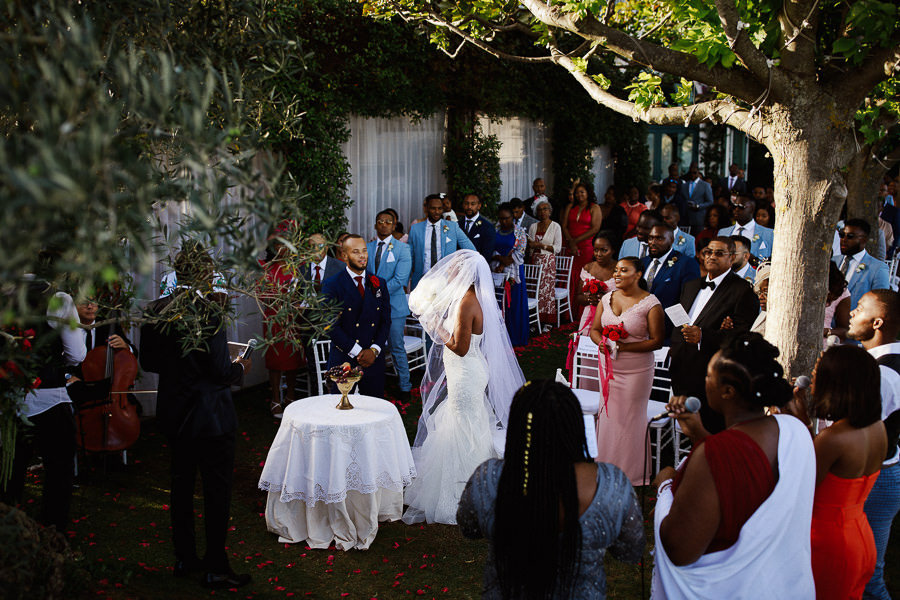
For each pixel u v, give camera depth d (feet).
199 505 17.48
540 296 33.78
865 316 11.73
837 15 15.16
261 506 17.70
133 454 20.47
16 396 8.96
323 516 15.87
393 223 25.30
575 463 7.55
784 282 14.46
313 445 15.26
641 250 25.67
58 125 4.66
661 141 55.01
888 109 18.92
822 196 14.03
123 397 18.19
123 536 15.76
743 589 8.00
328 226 26.02
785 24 13.67
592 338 18.81
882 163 26.04
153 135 5.66
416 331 27.48
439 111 33.47
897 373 11.15
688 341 17.33
